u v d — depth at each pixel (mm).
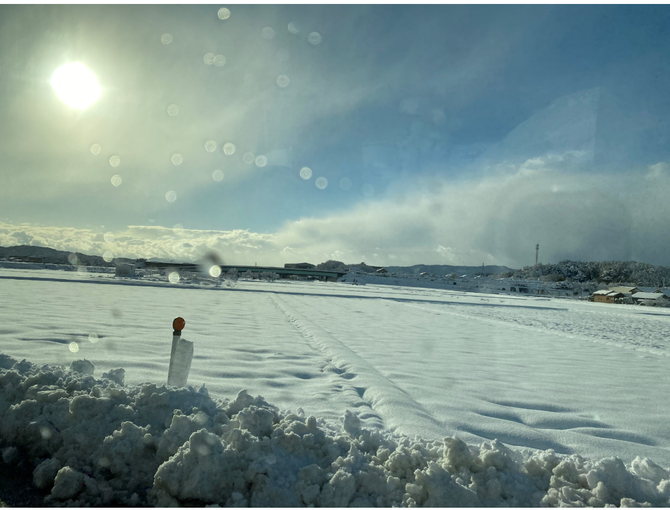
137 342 7988
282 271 122000
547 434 4418
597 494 2867
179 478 2701
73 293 19578
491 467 3018
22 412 3373
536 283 117875
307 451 3094
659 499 2926
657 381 7547
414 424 4215
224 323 12219
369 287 67875
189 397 3727
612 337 15461
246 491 2729
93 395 3656
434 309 25688
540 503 2789
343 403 4914
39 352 6527
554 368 8297
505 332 14836
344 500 2621
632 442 4379
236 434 2996
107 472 2984
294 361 7328
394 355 8688
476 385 6402
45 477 2832
